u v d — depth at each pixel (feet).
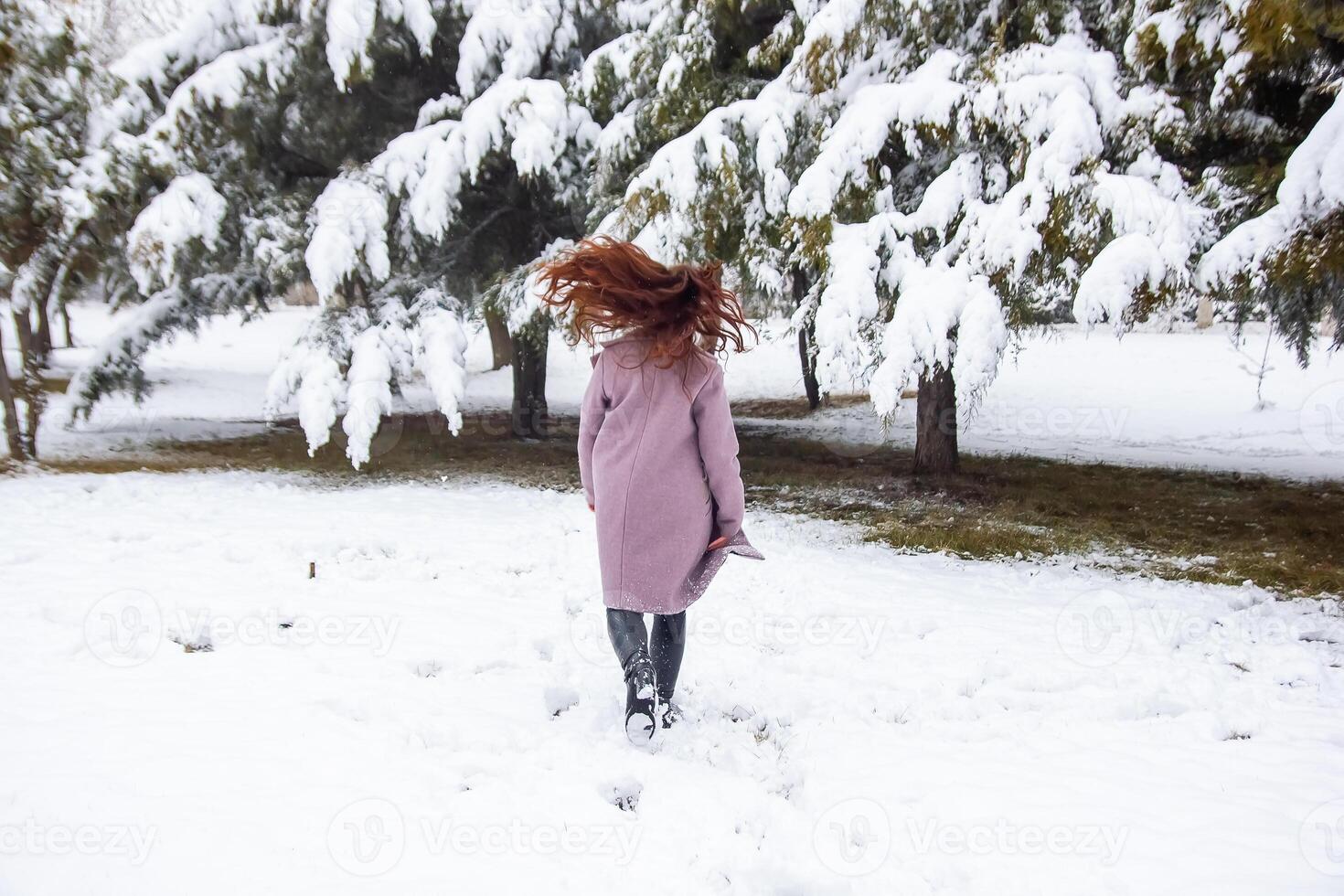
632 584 8.63
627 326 8.77
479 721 9.21
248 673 10.39
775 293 26.05
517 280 28.17
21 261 27.73
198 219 26.99
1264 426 44.42
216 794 7.56
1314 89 18.26
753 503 25.18
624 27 32.45
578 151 28.73
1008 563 17.93
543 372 38.88
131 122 29.30
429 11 28.78
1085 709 10.17
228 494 22.79
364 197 26.50
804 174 20.39
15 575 14.08
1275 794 8.16
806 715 9.93
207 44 30.09
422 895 6.32
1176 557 18.61
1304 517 22.93
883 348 19.08
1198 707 10.27
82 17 28.73
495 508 21.86
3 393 28.09
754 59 23.91
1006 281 18.57
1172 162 19.75
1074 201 17.69
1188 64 17.98
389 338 25.45
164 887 6.28
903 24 21.16
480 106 27.40
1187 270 16.78
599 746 8.69
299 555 16.15
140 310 33.63
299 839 6.93
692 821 7.40
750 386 67.72
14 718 8.93
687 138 22.49
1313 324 22.35
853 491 26.99
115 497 21.54
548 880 6.56
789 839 7.26
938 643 12.39
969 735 9.39
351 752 8.44
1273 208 16.70
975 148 20.34
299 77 29.55
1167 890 6.68
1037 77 18.25
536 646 11.73
